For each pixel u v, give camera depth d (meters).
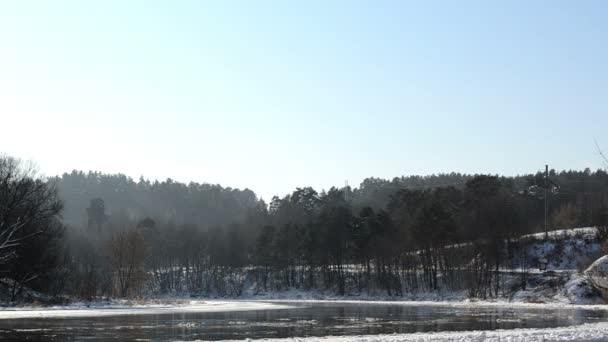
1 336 31.81
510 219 116.69
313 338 29.88
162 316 50.94
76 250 156.88
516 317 50.12
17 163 73.81
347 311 64.06
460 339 28.81
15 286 70.75
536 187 167.00
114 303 73.75
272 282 147.50
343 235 133.25
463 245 120.75
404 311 63.25
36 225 72.62
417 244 119.19
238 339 31.09
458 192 142.62
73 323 40.94
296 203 196.50
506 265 110.75
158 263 162.88
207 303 85.94
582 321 44.72
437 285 116.50
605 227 93.62
